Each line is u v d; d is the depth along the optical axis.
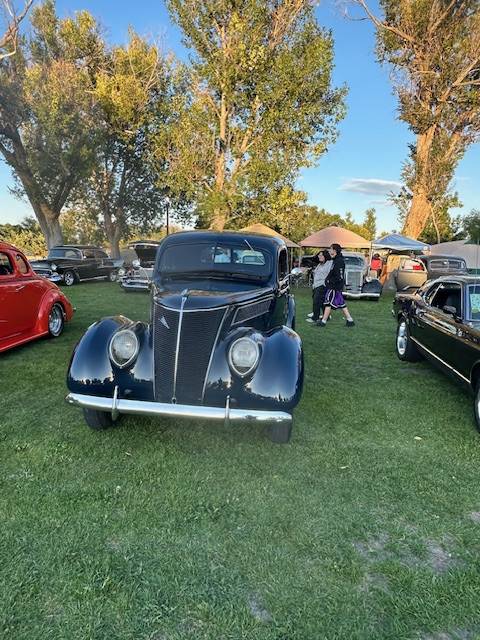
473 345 4.70
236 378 3.59
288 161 21.52
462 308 5.30
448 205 23.45
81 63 27.77
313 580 2.50
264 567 2.58
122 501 3.16
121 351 3.74
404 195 23.72
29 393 5.25
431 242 43.56
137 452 3.85
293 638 2.13
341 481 3.52
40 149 24.45
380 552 2.76
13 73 23.77
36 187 25.22
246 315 4.13
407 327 7.14
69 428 4.29
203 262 5.10
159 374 3.71
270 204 21.41
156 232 34.53
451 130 21.80
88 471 3.53
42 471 3.51
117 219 31.78
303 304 14.68
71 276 19.89
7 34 19.53
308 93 21.05
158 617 2.22
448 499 3.34
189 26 20.41
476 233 27.69
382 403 5.34
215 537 2.82
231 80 20.33
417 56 21.09
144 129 28.31
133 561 2.59
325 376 6.41
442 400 5.50
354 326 10.57
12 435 4.12
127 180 31.44
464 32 20.41
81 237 39.91
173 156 23.20
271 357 3.66
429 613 2.31
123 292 16.42
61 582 2.41
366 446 4.15
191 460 3.74
